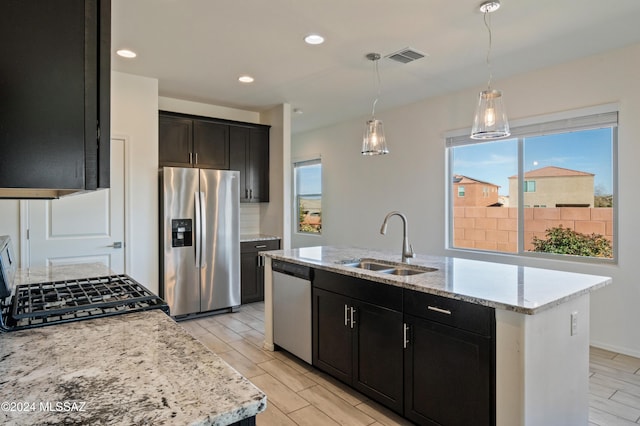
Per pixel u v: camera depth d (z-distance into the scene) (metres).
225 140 4.91
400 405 2.24
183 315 4.23
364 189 5.74
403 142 5.14
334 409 2.41
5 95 0.67
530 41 3.07
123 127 3.88
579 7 2.53
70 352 1.08
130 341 1.17
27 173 0.68
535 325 1.72
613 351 3.35
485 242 4.37
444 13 2.60
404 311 2.21
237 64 3.57
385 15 2.63
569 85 3.55
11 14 0.67
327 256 3.20
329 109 5.28
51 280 2.06
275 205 5.21
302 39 3.01
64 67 0.71
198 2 2.46
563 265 3.69
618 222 3.33
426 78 3.98
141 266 4.03
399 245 5.24
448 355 1.97
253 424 0.83
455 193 4.66
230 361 3.14
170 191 4.13
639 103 3.16
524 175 4.01
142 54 3.33
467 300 1.83
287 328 3.20
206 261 4.36
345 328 2.63
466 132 4.39
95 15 0.74
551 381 1.82
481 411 1.83
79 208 3.72
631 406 2.45
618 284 3.33
